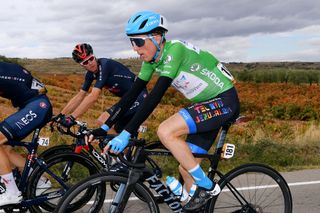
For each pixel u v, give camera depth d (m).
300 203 4.56
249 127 12.99
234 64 178.38
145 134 8.62
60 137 8.10
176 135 2.85
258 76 74.06
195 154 3.06
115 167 2.79
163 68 2.83
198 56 3.00
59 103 23.09
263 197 3.49
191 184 3.19
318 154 8.12
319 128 12.35
